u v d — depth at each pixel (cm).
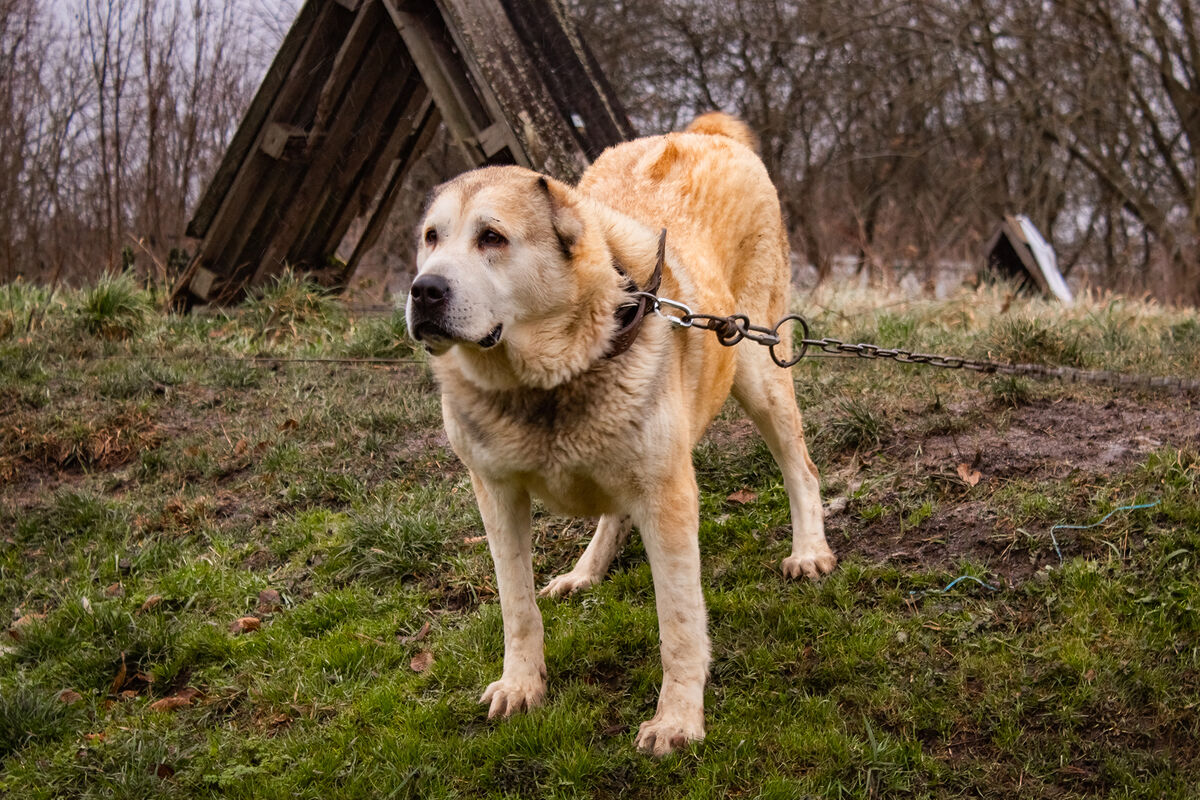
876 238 1530
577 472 312
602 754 316
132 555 482
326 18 796
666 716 320
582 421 304
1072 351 589
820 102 1775
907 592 381
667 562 316
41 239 1340
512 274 293
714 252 391
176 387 665
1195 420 468
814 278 1301
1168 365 572
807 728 322
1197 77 1659
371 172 912
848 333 717
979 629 359
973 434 482
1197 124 1644
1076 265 1875
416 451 548
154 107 1229
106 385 660
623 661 366
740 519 452
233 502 525
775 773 304
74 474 583
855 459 479
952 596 374
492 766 317
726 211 407
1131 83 1630
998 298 868
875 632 362
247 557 473
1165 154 1673
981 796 299
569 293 299
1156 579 364
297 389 646
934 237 1437
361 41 797
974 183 1694
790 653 357
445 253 290
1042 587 368
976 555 393
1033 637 351
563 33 764
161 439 598
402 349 712
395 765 323
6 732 361
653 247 344
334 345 745
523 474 317
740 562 420
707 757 312
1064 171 1783
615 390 304
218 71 1324
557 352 298
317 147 849
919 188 1803
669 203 390
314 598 429
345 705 361
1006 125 1817
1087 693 323
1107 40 1648
